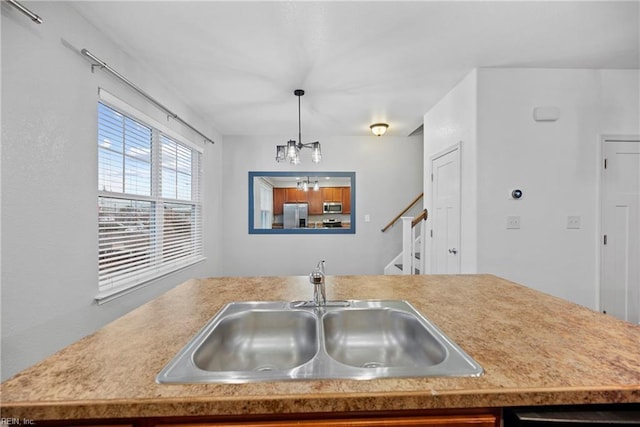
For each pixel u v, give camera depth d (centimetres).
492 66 247
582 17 184
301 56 228
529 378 67
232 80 268
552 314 110
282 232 475
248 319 116
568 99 254
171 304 124
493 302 125
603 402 63
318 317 111
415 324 107
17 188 142
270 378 67
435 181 333
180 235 330
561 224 256
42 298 154
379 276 179
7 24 136
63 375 68
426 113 357
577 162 256
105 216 211
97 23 187
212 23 188
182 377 67
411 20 186
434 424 65
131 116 233
